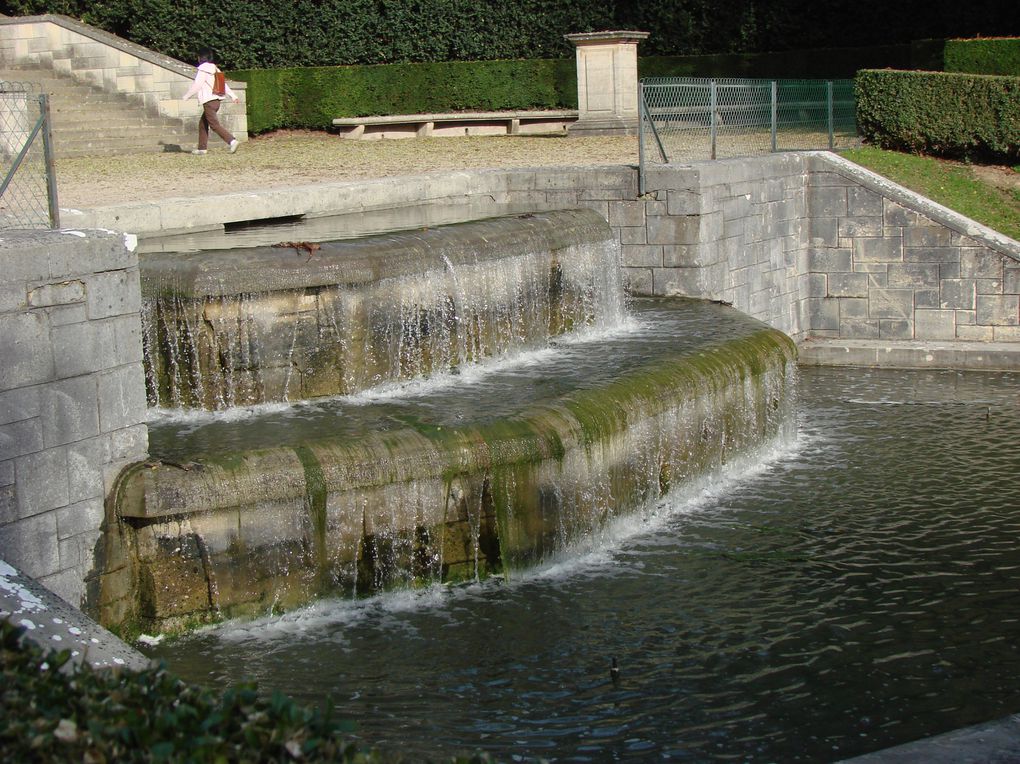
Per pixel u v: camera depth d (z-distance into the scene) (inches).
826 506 407.8
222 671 285.3
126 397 304.5
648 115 581.9
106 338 298.4
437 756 245.6
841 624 314.7
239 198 521.7
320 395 402.6
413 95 1015.6
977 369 619.2
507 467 338.6
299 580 315.9
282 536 311.9
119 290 300.4
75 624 237.1
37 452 284.8
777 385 476.4
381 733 255.4
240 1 1034.7
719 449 435.8
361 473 318.7
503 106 1022.4
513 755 247.3
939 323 648.4
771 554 363.3
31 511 284.4
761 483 434.6
